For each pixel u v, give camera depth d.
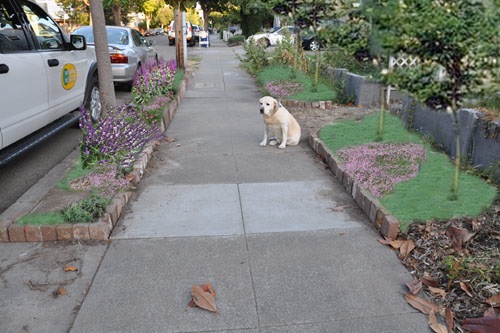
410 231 3.67
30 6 5.68
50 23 6.16
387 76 3.45
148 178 5.09
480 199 3.99
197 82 12.14
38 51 5.48
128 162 4.87
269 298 2.96
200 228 3.89
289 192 4.66
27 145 5.00
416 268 3.27
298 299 2.95
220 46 30.59
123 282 3.13
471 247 3.43
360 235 3.77
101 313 2.82
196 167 5.44
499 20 3.04
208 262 3.37
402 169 4.69
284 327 2.70
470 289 2.99
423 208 3.85
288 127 6.13
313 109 8.41
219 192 4.66
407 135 5.95
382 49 3.43
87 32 11.24
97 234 3.67
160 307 2.87
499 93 5.27
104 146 4.82
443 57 3.25
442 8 3.09
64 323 2.74
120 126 5.18
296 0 6.20
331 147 5.62
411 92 3.45
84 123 5.09
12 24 5.05
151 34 60.03
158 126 6.46
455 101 3.41
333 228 3.88
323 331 2.66
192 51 23.69
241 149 6.16
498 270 3.09
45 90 5.46
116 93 10.87
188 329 2.68
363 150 5.30
